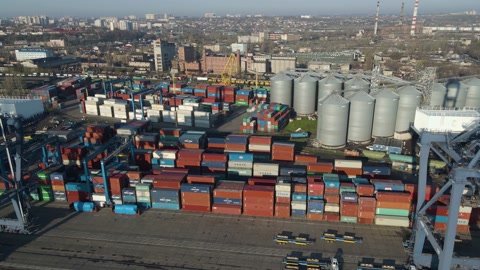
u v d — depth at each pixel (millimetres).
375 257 54312
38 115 136125
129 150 85062
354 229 61625
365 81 122062
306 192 65875
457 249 55500
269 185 69062
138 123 111438
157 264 53312
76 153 85625
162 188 68938
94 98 147250
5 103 128125
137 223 64438
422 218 51156
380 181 66188
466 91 108625
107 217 66750
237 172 79375
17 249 57406
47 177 71562
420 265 52094
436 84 107438
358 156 93250
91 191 71000
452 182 42156
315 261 52594
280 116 119938
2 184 71562
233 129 120625
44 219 66188
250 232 61094
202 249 56688
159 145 94750
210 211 67875
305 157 87812
